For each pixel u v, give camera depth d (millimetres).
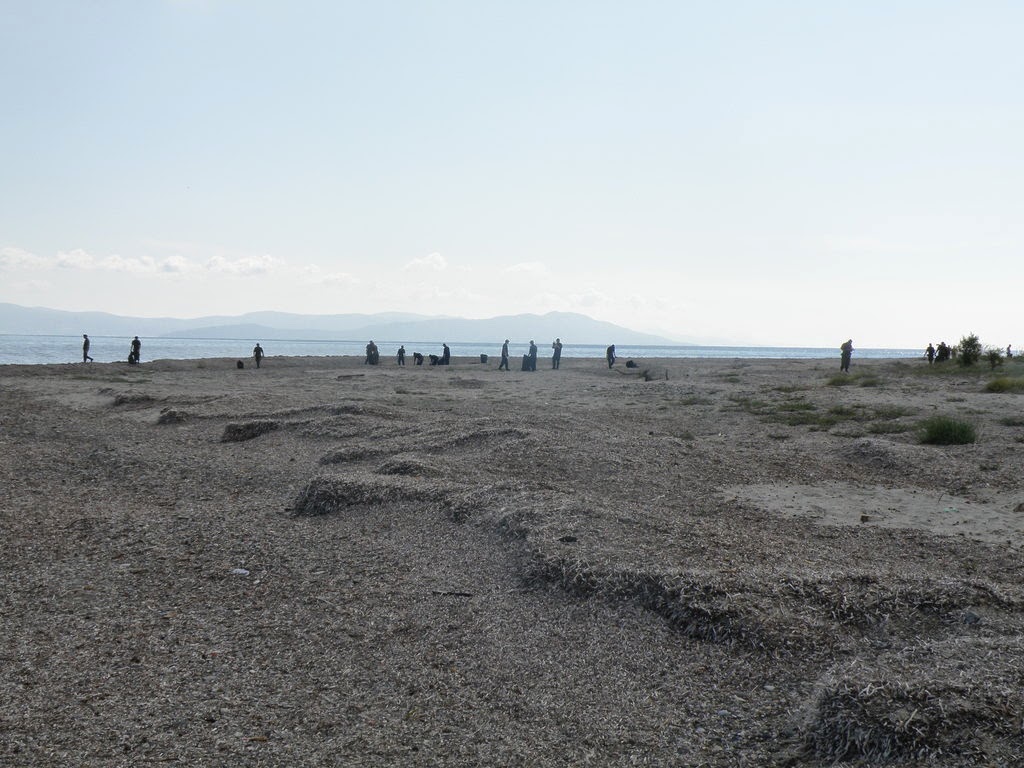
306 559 7734
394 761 4117
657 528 8070
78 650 5566
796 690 4910
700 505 9875
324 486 9984
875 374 34562
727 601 5875
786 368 43406
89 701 4777
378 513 9297
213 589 6902
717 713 4691
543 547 7227
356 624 6062
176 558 7793
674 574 6348
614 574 6527
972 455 13141
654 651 5516
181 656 5473
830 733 4207
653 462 12125
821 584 6168
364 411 18000
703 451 13242
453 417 18500
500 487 9539
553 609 6285
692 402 23781
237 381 36531
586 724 4559
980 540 8367
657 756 4219
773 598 5965
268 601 6598
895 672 4504
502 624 6043
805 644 5406
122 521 9234
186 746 4242
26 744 4250
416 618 6191
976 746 3834
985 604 5906
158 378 38781
